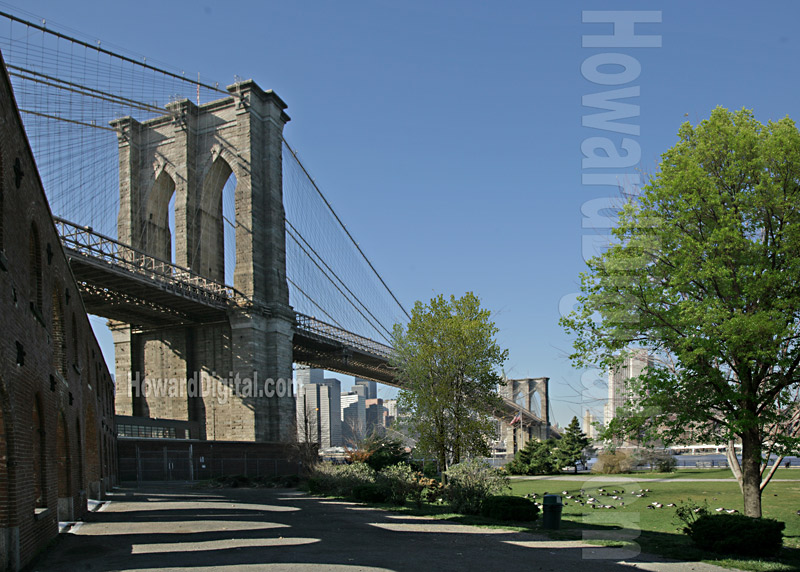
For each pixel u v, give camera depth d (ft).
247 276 256.73
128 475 184.34
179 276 247.50
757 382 60.80
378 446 191.93
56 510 57.47
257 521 71.92
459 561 45.52
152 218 277.64
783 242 59.16
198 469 204.03
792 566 44.68
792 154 59.52
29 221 49.26
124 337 266.57
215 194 278.87
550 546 53.42
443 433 105.19
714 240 59.26
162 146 277.85
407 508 88.43
